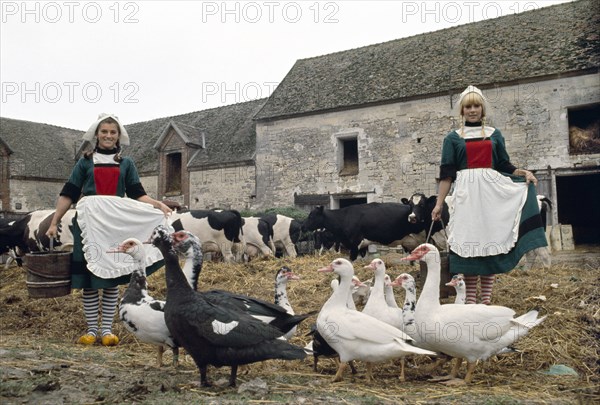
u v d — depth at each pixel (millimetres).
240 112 27578
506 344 4258
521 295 6852
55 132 33344
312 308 7223
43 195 29453
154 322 4656
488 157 5422
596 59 17062
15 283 10367
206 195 24484
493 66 19000
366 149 20656
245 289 8422
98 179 6207
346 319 4344
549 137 17531
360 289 6855
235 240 12109
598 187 23578
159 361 4926
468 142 5500
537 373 4676
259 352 3949
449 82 19281
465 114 5598
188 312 4074
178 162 26781
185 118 29875
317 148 21719
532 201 5305
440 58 20938
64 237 9305
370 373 4516
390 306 5664
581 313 5969
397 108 20062
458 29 22297
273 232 15078
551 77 17484
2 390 3768
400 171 19922
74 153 32438
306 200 21750
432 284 4441
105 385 4047
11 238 10898
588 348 5230
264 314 4441
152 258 6164
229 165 23875
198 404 3527
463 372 4746
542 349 5156
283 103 23047
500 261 5258
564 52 18031
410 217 9844
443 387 4188
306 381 4398
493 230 5262
